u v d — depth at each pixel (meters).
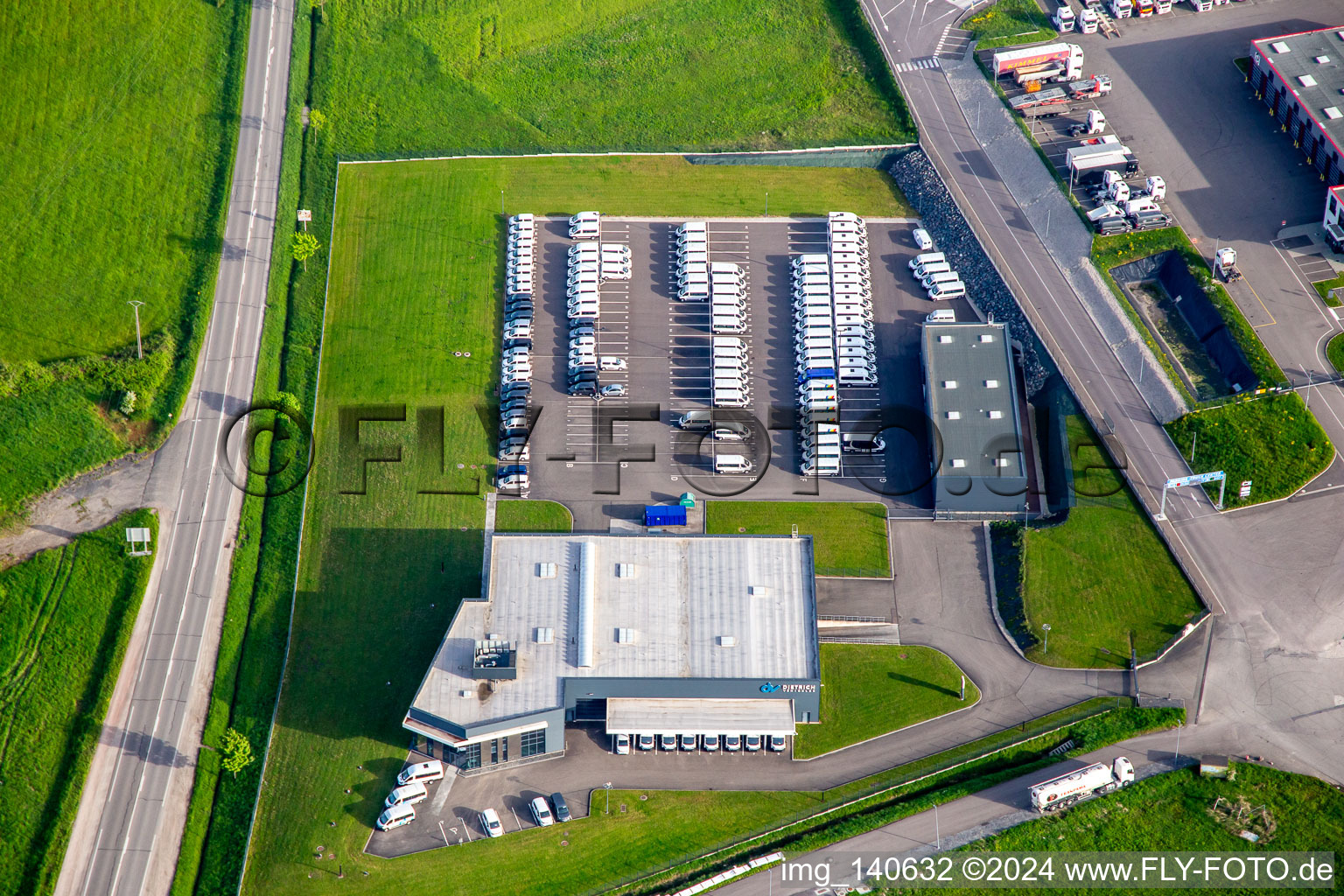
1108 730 167.88
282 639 178.00
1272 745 165.50
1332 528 183.25
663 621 171.88
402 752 168.50
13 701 171.38
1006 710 171.25
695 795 165.00
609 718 167.00
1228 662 172.62
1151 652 174.25
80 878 159.12
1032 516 188.62
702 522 189.25
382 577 183.62
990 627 179.12
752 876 158.25
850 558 185.75
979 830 160.50
